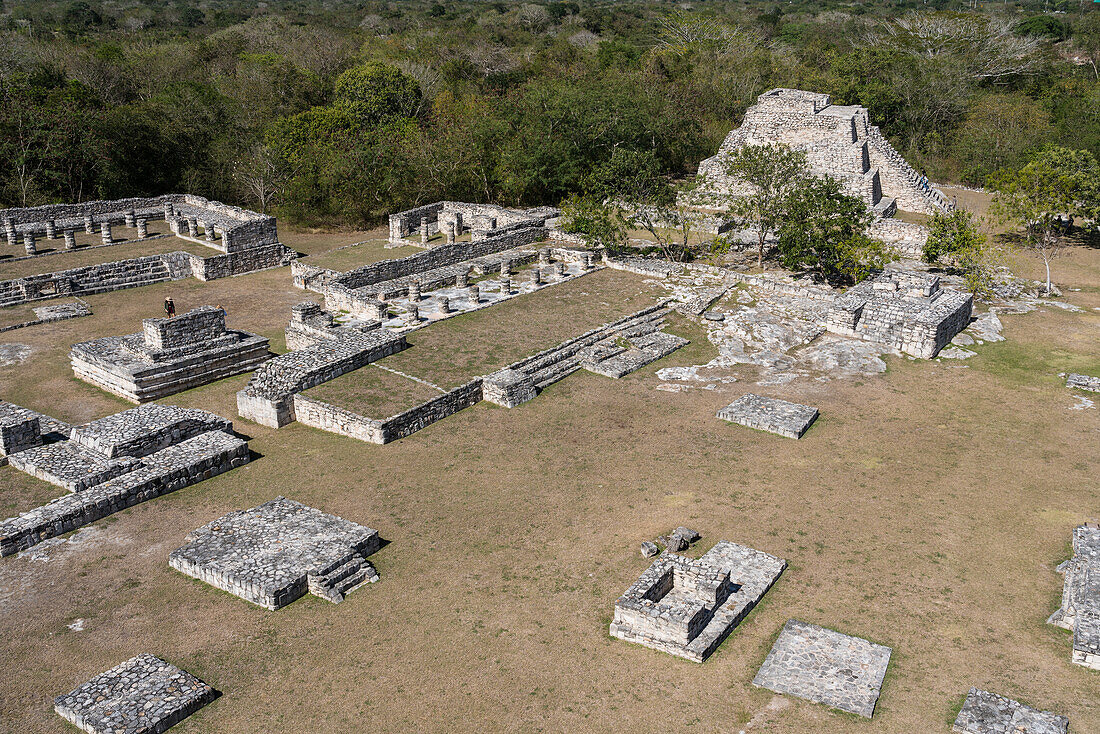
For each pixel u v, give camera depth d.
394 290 48.31
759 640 22.83
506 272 52.38
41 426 33.66
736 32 111.75
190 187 72.44
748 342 43.06
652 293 49.16
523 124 73.00
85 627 23.25
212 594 24.67
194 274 54.25
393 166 68.94
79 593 24.58
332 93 94.25
